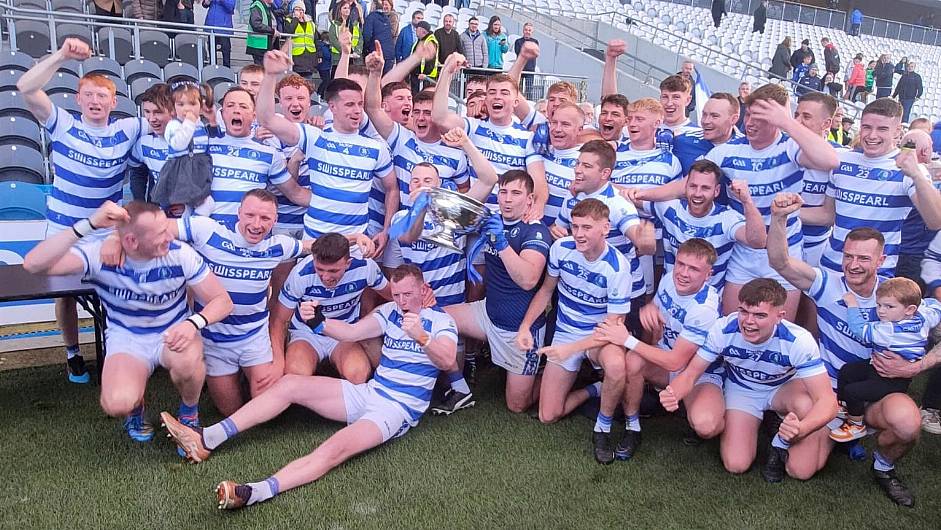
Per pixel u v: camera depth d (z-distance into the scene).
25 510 2.82
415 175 3.91
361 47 9.56
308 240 3.81
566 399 3.89
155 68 8.44
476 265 4.39
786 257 3.42
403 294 3.48
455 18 14.61
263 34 8.90
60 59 3.71
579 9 18.53
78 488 2.98
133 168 4.25
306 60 9.03
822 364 3.22
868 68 16.88
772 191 3.89
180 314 3.39
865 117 3.88
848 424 3.42
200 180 3.83
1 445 3.28
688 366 3.41
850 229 4.03
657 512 3.05
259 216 3.36
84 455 3.23
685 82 4.66
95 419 3.56
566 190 4.36
